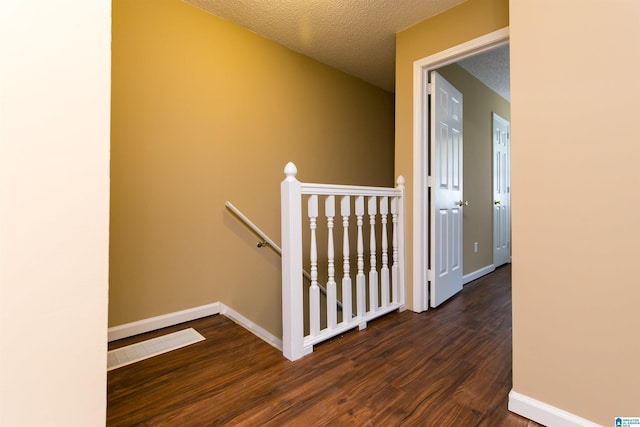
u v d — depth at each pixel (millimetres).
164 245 2104
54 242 667
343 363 1595
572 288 1099
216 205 2355
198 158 2256
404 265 2426
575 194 1088
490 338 1896
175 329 2059
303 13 2283
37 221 645
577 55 1075
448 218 2721
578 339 1087
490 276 3574
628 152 984
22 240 628
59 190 671
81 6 693
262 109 2639
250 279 2557
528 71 1189
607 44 1015
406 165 2465
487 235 3770
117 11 1898
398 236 2406
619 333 1007
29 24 626
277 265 2742
